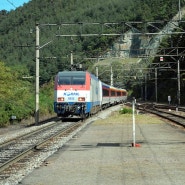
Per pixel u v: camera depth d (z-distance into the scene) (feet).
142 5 236.63
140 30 226.17
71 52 147.74
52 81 249.75
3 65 164.14
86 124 106.22
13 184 32.68
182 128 91.35
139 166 40.11
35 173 37.11
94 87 136.67
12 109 122.62
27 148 58.18
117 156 47.50
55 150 54.70
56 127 97.09
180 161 43.19
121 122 112.68
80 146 58.75
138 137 71.00
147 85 437.99
